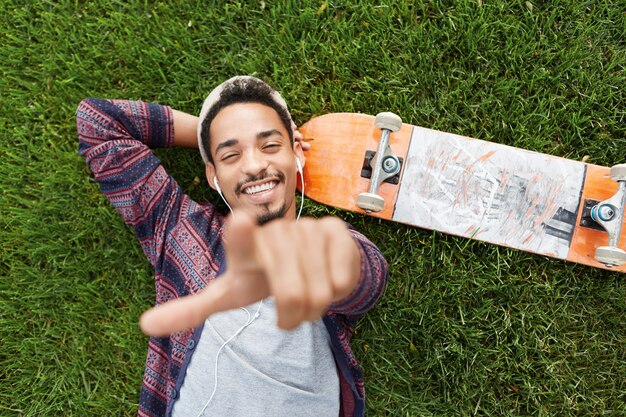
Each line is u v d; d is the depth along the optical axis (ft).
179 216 6.23
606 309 6.90
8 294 7.16
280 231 1.91
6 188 7.21
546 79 6.94
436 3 6.98
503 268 6.86
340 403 6.16
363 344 6.97
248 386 5.46
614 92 6.90
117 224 7.06
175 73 7.09
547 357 6.91
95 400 7.13
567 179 6.67
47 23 7.20
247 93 5.93
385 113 6.23
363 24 7.04
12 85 7.27
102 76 7.20
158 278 6.18
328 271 1.99
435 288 6.89
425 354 6.95
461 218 6.73
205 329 5.71
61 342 7.20
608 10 6.89
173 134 6.53
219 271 5.99
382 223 6.99
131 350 7.06
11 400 7.26
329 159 6.79
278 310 1.82
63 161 7.19
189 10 7.17
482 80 6.93
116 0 7.20
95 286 7.13
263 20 7.08
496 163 6.71
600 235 6.64
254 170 5.64
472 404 6.93
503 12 7.00
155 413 6.19
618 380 6.92
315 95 7.02
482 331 6.88
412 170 6.73
